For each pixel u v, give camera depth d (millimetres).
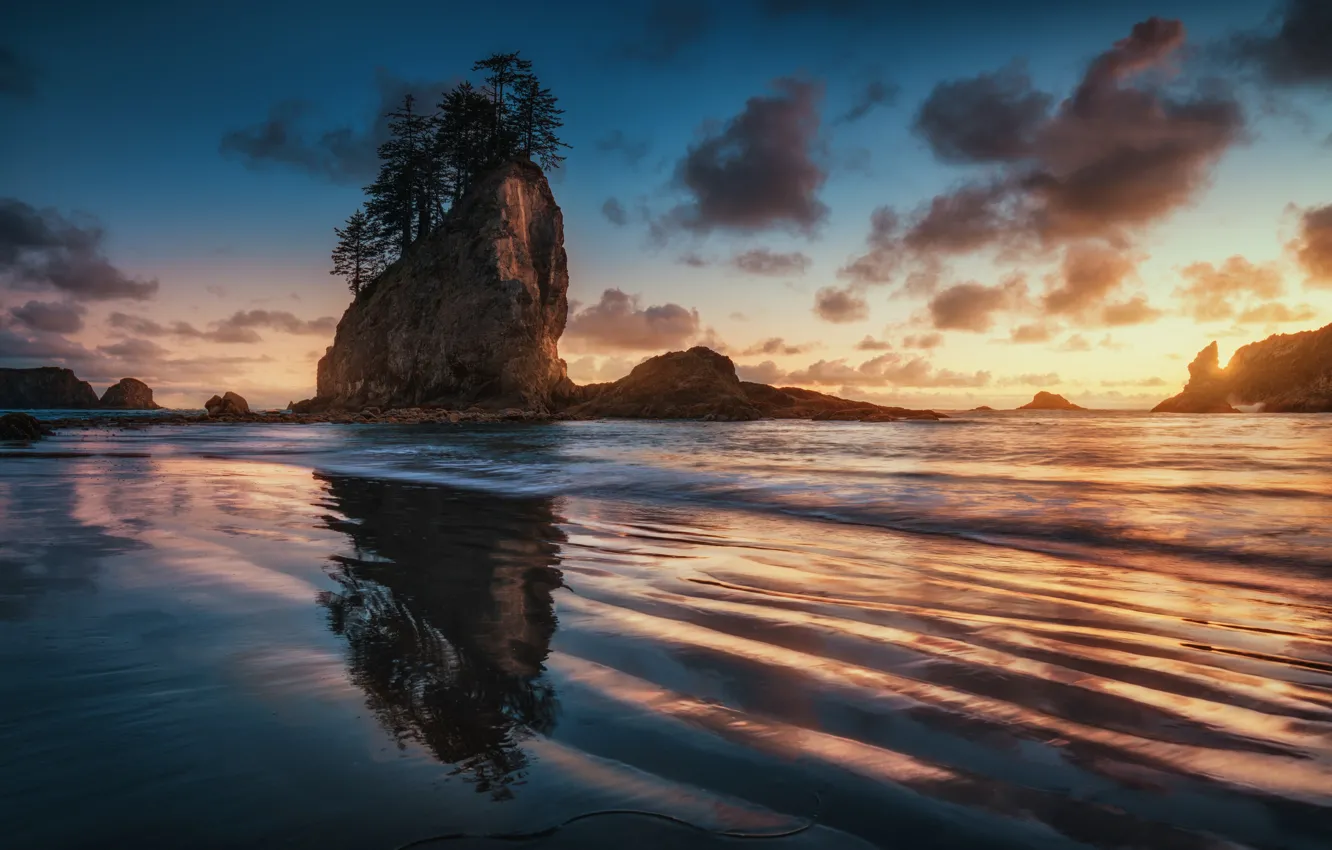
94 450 21062
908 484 11312
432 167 73375
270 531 7203
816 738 2605
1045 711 2893
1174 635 3959
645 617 4258
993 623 4172
